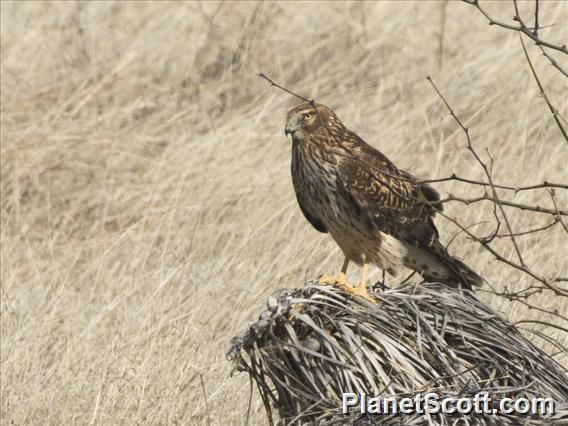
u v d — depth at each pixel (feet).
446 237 41.27
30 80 56.80
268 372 25.77
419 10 59.72
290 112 32.71
